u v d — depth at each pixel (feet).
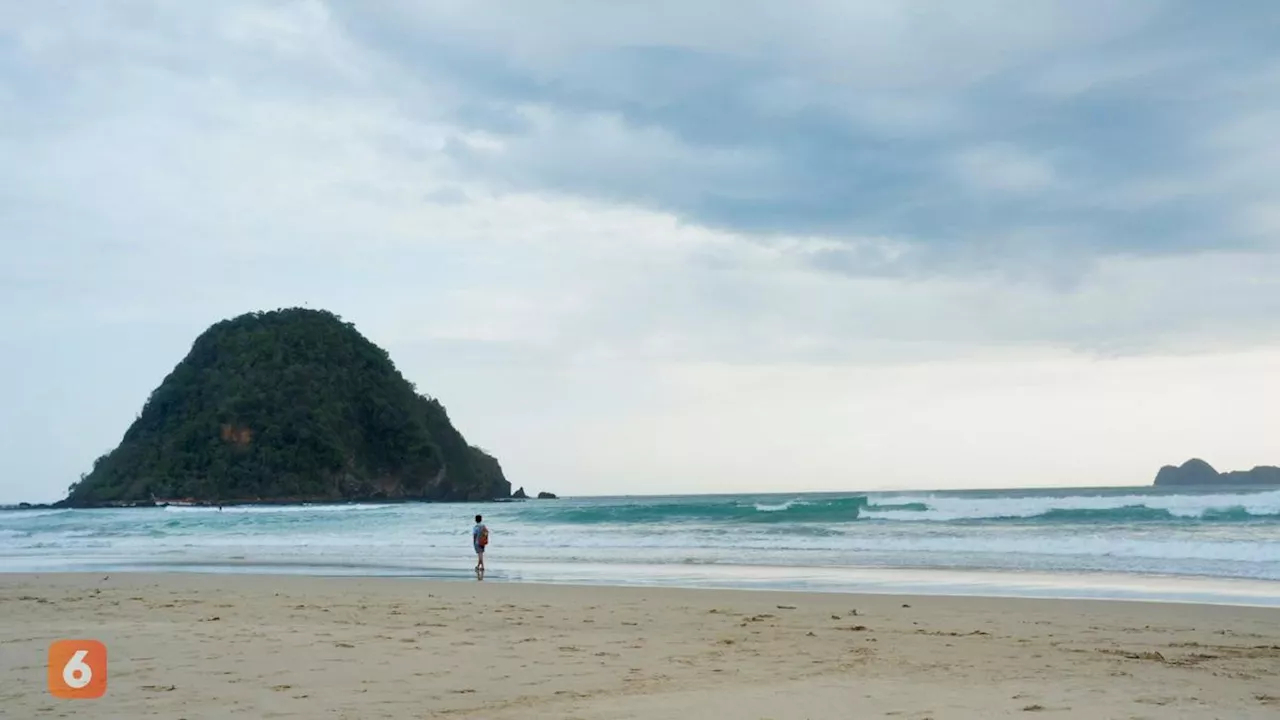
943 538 90.43
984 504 119.75
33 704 22.94
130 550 109.70
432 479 482.28
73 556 100.48
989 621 40.27
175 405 453.17
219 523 182.09
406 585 58.54
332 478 432.66
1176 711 21.68
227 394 440.04
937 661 29.89
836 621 40.50
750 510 146.10
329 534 133.28
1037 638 35.37
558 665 28.91
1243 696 23.56
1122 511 111.55
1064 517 113.80
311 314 505.25
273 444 424.05
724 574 66.18
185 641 33.76
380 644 33.17
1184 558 71.20
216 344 476.95
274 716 21.53
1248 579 58.03
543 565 76.69
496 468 560.61
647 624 39.55
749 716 21.20
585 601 48.37
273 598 50.72
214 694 24.17
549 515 153.48
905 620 40.68
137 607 46.62
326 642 33.63
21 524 205.67
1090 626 38.65
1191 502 110.32
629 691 24.57
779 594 51.24
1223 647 33.24
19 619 41.73
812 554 81.71
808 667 28.68
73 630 36.81
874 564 72.28
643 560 79.92
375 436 475.31
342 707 22.56
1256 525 94.48
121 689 24.90
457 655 30.76
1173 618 40.83
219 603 48.24
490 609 45.03
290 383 449.48
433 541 113.50
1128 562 69.15
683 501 408.26
